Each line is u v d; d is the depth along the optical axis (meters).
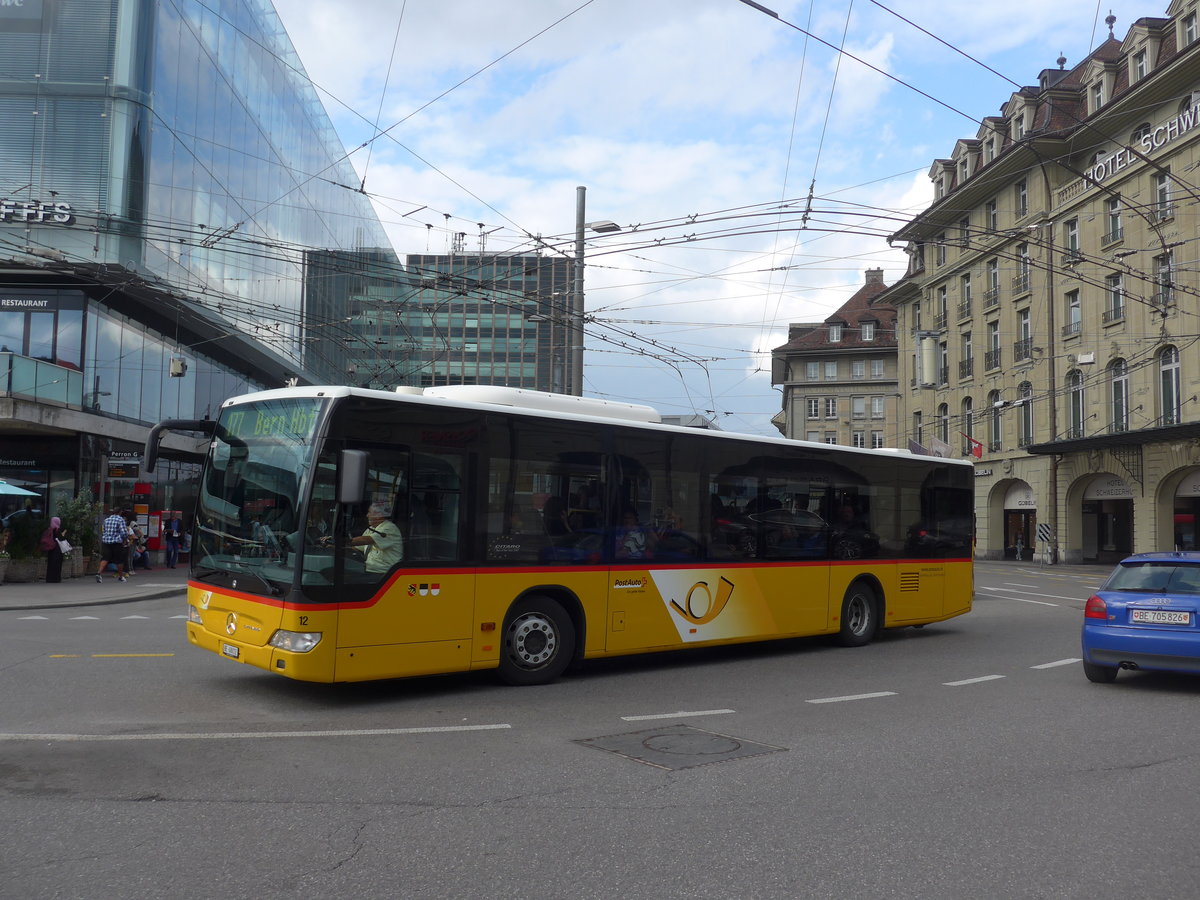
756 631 12.54
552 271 20.72
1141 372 37.31
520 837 5.25
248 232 36.50
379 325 44.31
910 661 12.69
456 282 19.56
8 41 28.62
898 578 14.74
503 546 10.01
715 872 4.76
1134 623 10.36
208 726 7.96
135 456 31.19
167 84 30.17
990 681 10.98
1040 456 44.09
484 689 10.08
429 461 9.49
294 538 8.64
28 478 27.86
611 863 4.87
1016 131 44.50
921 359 41.50
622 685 10.54
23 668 10.71
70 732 7.62
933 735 8.01
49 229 28.11
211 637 9.48
